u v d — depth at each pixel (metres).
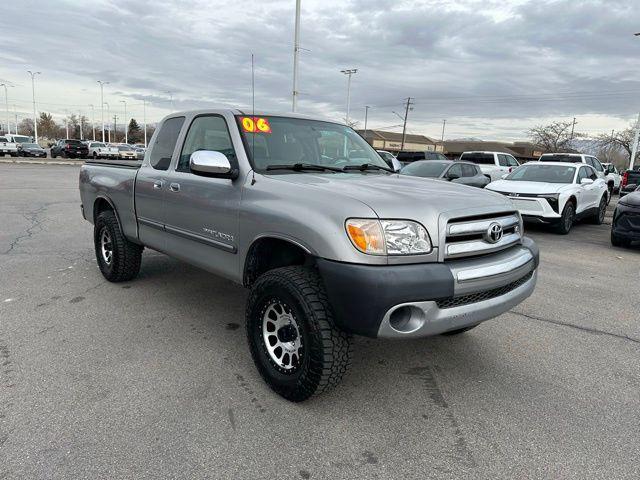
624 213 8.65
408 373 3.51
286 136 3.90
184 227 4.04
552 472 2.47
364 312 2.60
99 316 4.43
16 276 5.65
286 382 3.01
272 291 3.01
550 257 7.88
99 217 5.44
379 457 2.56
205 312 4.61
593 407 3.10
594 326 4.57
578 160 18.53
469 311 2.83
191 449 2.57
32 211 11.02
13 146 41.84
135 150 46.28
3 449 2.51
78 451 2.51
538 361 3.77
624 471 2.49
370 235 2.64
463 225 2.89
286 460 2.51
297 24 20.94
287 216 2.95
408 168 12.70
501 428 2.85
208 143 3.97
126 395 3.07
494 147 90.12
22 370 3.36
